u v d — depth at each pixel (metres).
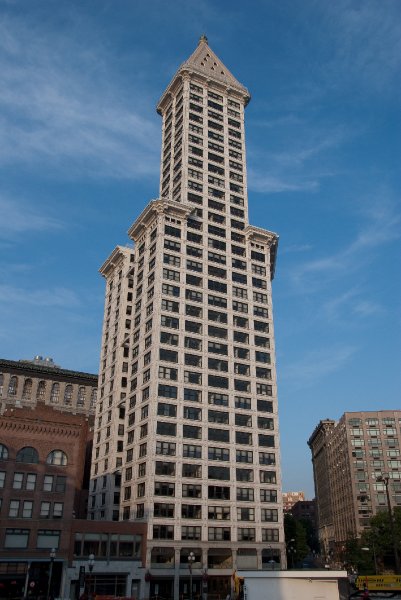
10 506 57.81
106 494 87.12
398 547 96.25
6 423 60.19
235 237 101.44
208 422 82.12
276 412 89.81
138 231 101.19
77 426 63.75
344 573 36.12
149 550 70.00
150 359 83.12
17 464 59.44
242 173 109.44
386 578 60.03
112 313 106.81
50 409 63.47
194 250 94.56
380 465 132.00
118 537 69.12
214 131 110.25
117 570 67.19
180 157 105.19
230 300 94.19
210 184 103.56
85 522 67.31
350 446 135.38
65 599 58.22
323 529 184.50
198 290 91.38
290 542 113.00
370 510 127.81
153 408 78.56
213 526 76.00
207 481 78.25
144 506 73.44
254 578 35.75
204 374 85.12
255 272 100.19
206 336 88.25
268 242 104.12
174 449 77.69
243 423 85.62
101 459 93.25
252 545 77.62
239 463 82.31
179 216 95.62
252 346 92.50
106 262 112.81
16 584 56.84
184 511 74.81
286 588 35.53
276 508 82.62
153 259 92.25
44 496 59.84
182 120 108.88
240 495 80.25
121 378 95.81
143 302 91.69
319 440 190.62
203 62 119.88
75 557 64.56
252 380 89.75
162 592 69.75
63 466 61.84
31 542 57.75
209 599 72.06
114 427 91.25
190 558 63.28
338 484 151.12
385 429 135.62
